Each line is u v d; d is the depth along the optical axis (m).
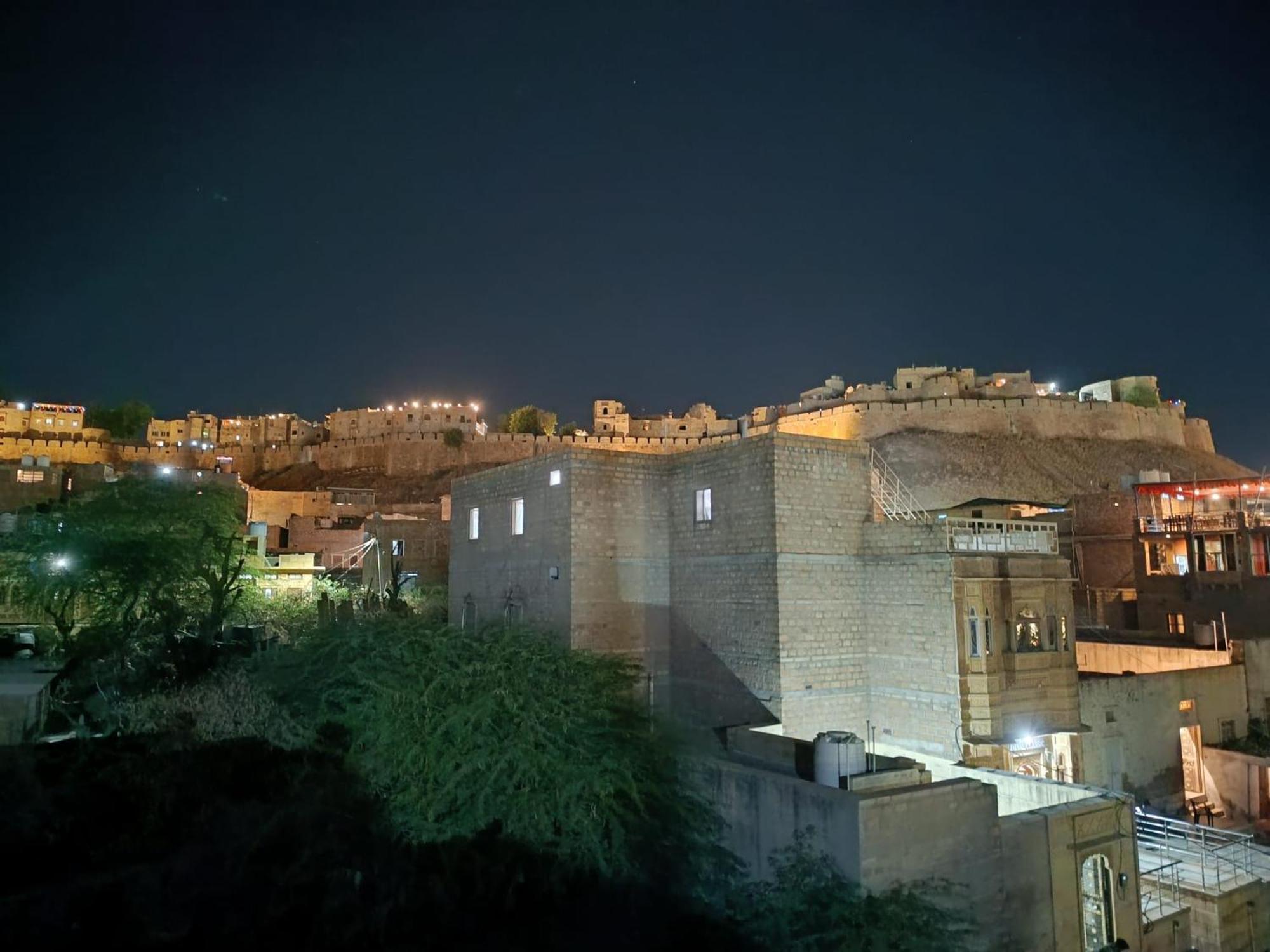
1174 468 90.25
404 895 16.00
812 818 15.44
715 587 25.16
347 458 110.50
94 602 31.67
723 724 24.50
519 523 28.92
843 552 24.30
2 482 49.16
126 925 14.60
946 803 15.51
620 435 113.75
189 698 20.17
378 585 49.78
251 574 44.94
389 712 17.73
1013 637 22.91
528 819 16.53
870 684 24.03
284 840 16.83
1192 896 19.81
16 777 17.61
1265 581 37.78
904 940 13.51
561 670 19.16
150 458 106.44
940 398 97.44
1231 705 29.89
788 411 112.12
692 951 15.62
